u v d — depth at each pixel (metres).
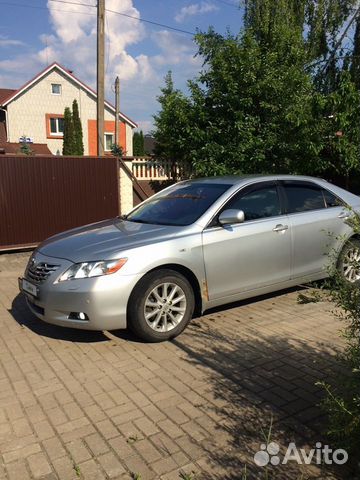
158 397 3.50
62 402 3.47
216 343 4.50
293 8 12.33
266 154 9.78
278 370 3.89
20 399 3.53
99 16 12.65
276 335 4.66
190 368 3.97
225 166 9.64
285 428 3.07
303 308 5.46
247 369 3.93
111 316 4.25
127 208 10.80
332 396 2.60
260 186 5.39
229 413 3.26
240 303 5.70
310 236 5.55
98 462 2.77
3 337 4.82
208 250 4.74
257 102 9.82
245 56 9.59
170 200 5.59
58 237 5.19
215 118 10.06
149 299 4.43
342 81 9.48
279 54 9.98
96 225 5.54
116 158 10.17
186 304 4.63
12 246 9.23
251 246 5.05
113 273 4.25
